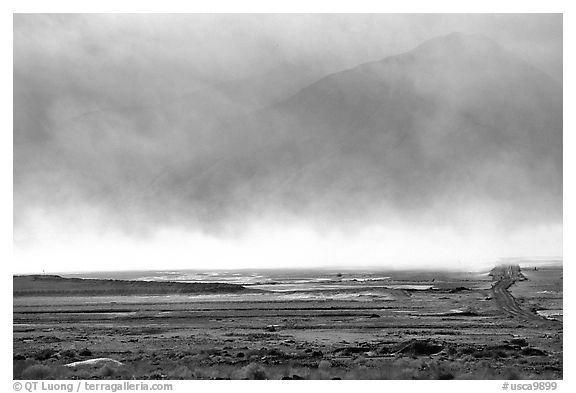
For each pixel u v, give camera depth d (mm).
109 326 57219
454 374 32281
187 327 55188
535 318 58500
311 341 44438
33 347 42938
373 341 43844
